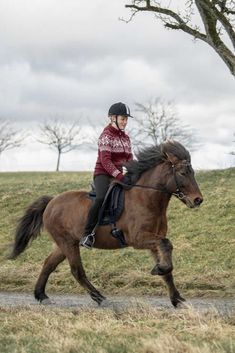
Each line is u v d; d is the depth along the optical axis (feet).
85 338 25.25
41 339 25.23
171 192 34.01
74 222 37.88
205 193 65.72
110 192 35.68
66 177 89.81
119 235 35.47
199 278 44.57
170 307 35.81
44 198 41.04
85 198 38.11
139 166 34.94
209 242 52.75
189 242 53.52
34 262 54.75
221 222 56.75
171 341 23.34
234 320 28.45
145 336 25.35
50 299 41.32
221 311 32.17
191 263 48.91
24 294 45.47
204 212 59.93
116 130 36.37
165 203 34.40
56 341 24.38
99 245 36.94
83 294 44.83
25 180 92.84
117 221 35.35
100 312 31.73
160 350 22.41
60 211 38.78
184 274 46.57
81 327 27.20
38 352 23.11
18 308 33.91
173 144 34.09
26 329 27.66
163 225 34.73
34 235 41.19
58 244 39.11
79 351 23.08
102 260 51.75
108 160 35.78
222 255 49.65
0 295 44.78
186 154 33.88
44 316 30.48
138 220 34.19
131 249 53.06
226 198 62.28
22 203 72.59
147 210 34.09
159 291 43.14
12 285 48.52
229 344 22.89
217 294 41.24
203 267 47.60
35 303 39.60
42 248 57.62
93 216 36.06
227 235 53.62
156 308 33.32
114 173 35.58
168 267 32.22
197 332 25.76
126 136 36.86
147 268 48.57
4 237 62.49
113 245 36.42
